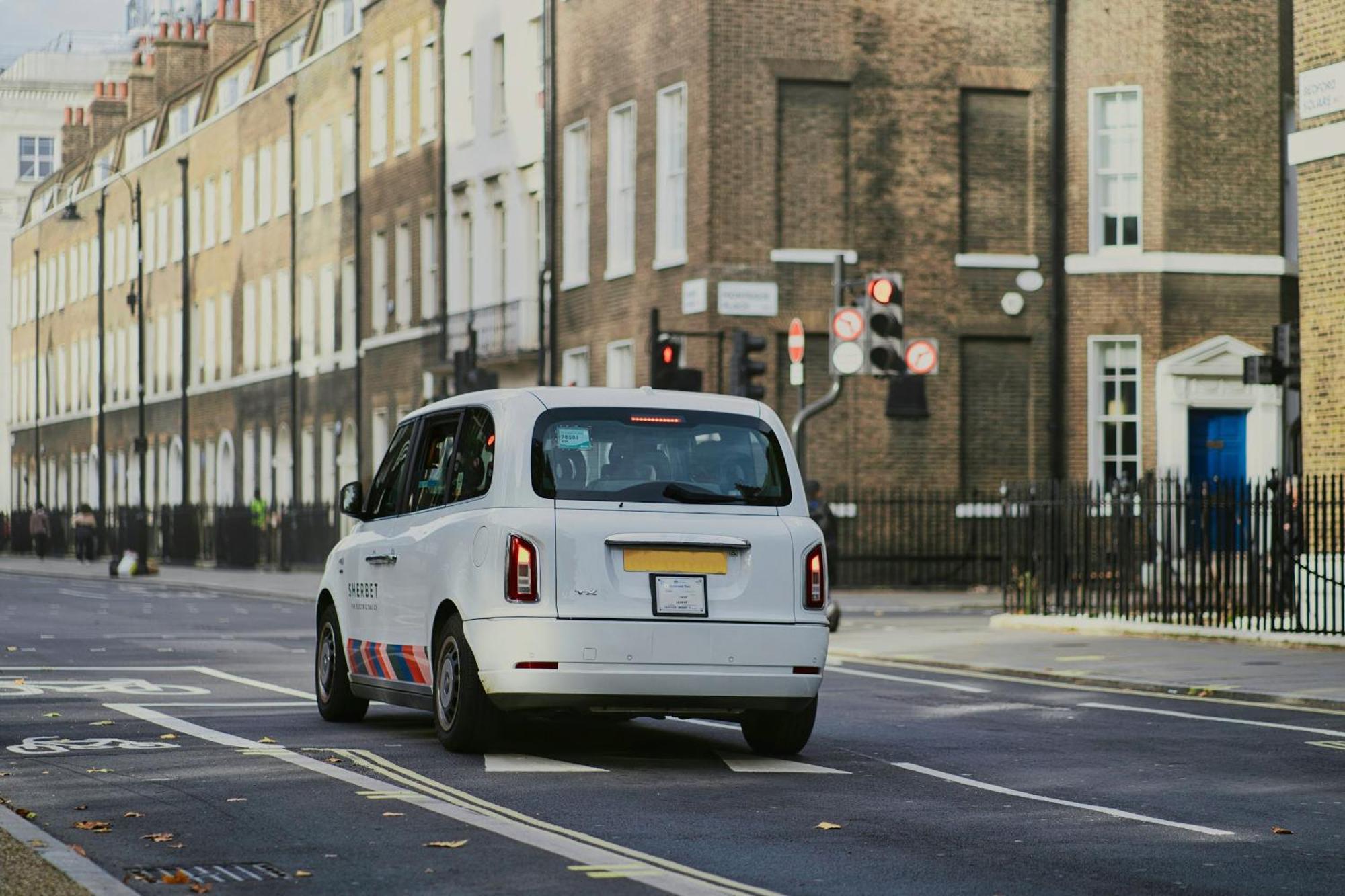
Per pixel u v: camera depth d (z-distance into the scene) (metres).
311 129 67.25
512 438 13.83
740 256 41.06
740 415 14.29
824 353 41.41
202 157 79.50
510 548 13.45
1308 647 25.17
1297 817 11.70
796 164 41.34
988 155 42.28
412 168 58.03
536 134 49.69
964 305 42.00
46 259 103.31
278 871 9.47
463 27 54.28
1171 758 14.59
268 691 19.58
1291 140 27.39
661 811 11.59
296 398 68.25
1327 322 26.91
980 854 10.26
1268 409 42.03
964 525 41.78
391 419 59.53
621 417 13.98
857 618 33.34
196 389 79.56
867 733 16.19
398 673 15.06
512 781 12.74
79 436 96.38
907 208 41.78
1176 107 41.91
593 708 13.50
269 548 64.88
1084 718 17.53
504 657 13.41
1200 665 22.70
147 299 86.44
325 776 12.80
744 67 41.12
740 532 13.82
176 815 11.17
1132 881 9.55
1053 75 42.41
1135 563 29.84
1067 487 31.05
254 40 81.38
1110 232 42.38
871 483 41.50
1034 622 29.94
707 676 13.57
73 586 52.38
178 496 81.94
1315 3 27.05
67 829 10.65
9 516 99.56
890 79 41.69
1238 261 42.19
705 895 8.89
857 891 9.19
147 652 25.50
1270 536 27.41
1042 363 42.34
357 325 62.09
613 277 44.81
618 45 44.84
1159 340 41.84
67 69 110.81
